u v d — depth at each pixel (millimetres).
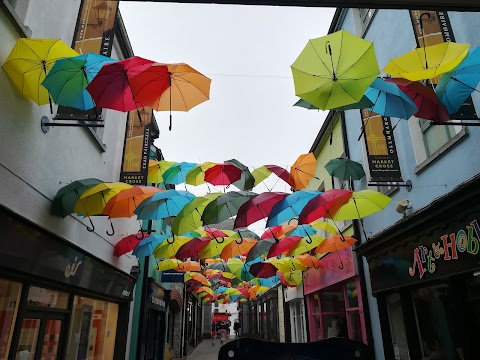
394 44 7785
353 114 10297
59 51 4305
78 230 6703
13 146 4535
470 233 4746
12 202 4512
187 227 6852
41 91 4645
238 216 5734
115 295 8805
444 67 3666
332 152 12344
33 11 5047
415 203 6898
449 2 2963
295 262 10383
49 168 5543
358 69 3428
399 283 6652
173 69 3766
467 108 4840
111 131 9047
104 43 5746
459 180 5621
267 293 23328
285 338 18062
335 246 7973
